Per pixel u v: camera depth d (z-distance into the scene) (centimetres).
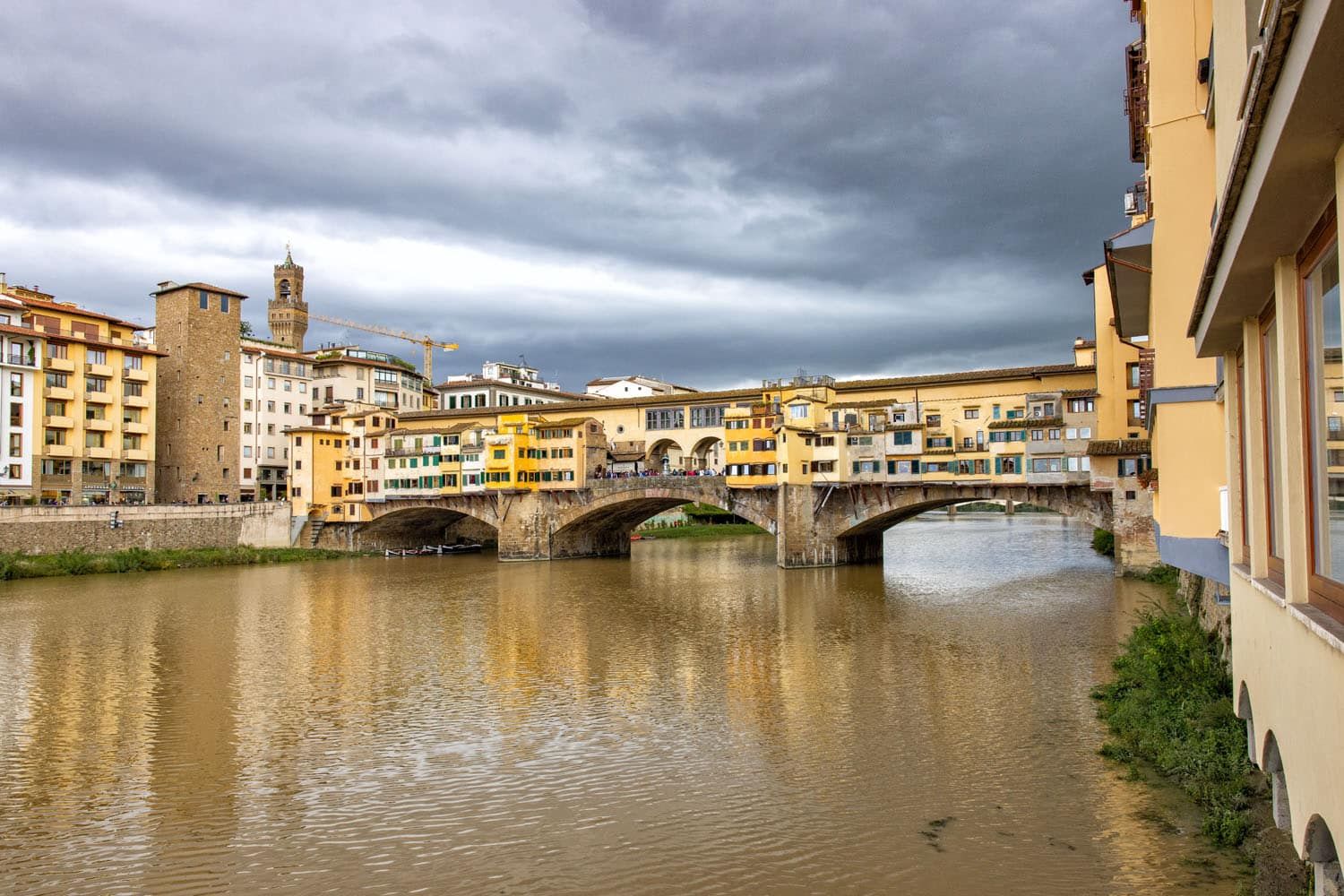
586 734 2894
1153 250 2052
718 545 10906
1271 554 1040
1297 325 800
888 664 3847
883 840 2041
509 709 3212
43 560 7375
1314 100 545
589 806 2292
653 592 6384
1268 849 1744
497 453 9169
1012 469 6925
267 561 8825
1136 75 3381
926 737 2770
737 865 1950
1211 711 2408
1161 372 2020
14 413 7956
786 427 7675
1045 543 10181
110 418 8856
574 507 8994
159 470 9800
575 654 4191
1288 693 860
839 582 6762
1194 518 1967
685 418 9631
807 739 2789
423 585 6925
